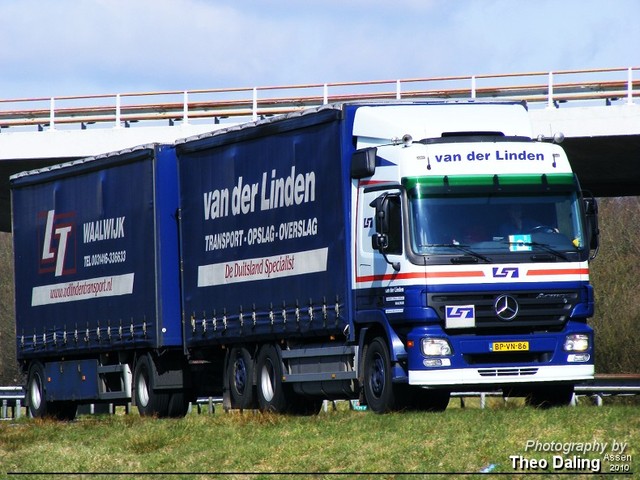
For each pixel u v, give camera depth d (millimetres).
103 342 58688
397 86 75250
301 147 47375
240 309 50594
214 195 52531
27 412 66688
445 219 42094
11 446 44750
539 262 42406
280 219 48406
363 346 44594
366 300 43875
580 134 70938
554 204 43062
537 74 73000
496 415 37094
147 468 36688
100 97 80250
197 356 54406
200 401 77625
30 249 65125
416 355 41531
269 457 35500
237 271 50906
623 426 33250
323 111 46094
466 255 41844
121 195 57750
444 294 41531
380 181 43375
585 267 43000
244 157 50688
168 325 54844
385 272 42844
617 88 75062
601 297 119812
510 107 45688
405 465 31656
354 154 44344
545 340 42375
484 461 30875
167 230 55312
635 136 70312
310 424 40375
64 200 62438
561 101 74562
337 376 45688
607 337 117062
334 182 45375
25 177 65812
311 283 46594
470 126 44281
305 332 46781
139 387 56500
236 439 38906
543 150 43500
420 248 41750
